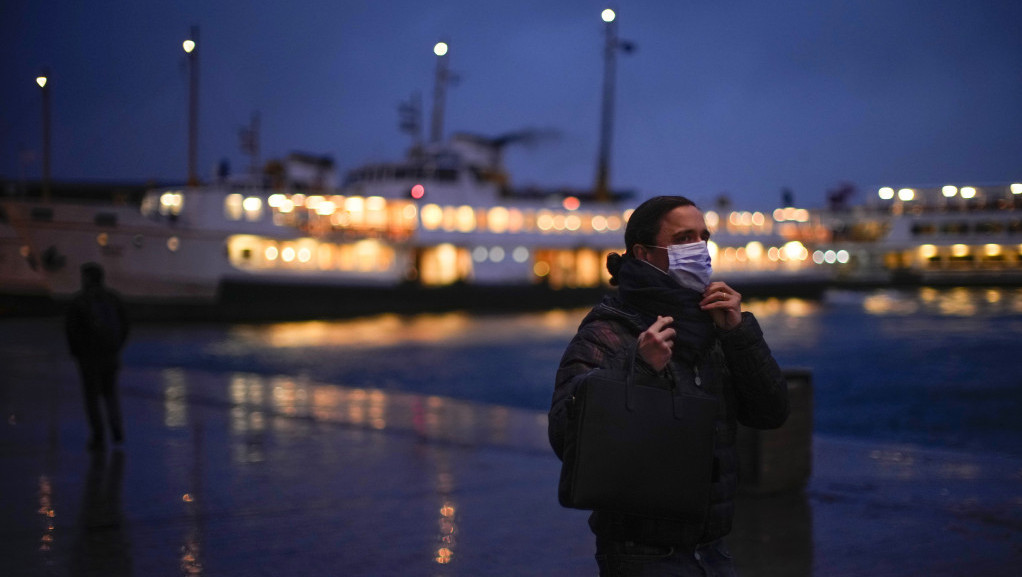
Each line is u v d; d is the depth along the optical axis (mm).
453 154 54750
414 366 32312
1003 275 52906
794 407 7645
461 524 6785
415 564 5809
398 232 50844
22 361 21750
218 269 45156
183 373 18562
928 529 6398
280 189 48219
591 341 2969
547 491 7898
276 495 7766
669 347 2742
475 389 26719
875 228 60094
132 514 7086
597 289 59312
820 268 64438
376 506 7367
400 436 10859
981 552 5852
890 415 21125
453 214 52656
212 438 10812
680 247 2959
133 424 11969
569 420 2812
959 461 8742
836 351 36562
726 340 2949
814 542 6133
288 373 30141
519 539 6375
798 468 7660
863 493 7480
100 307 9953
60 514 7078
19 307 46062
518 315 55312
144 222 43750
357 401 14148
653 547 2869
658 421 2729
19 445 10320
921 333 42594
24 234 43062
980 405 22469
